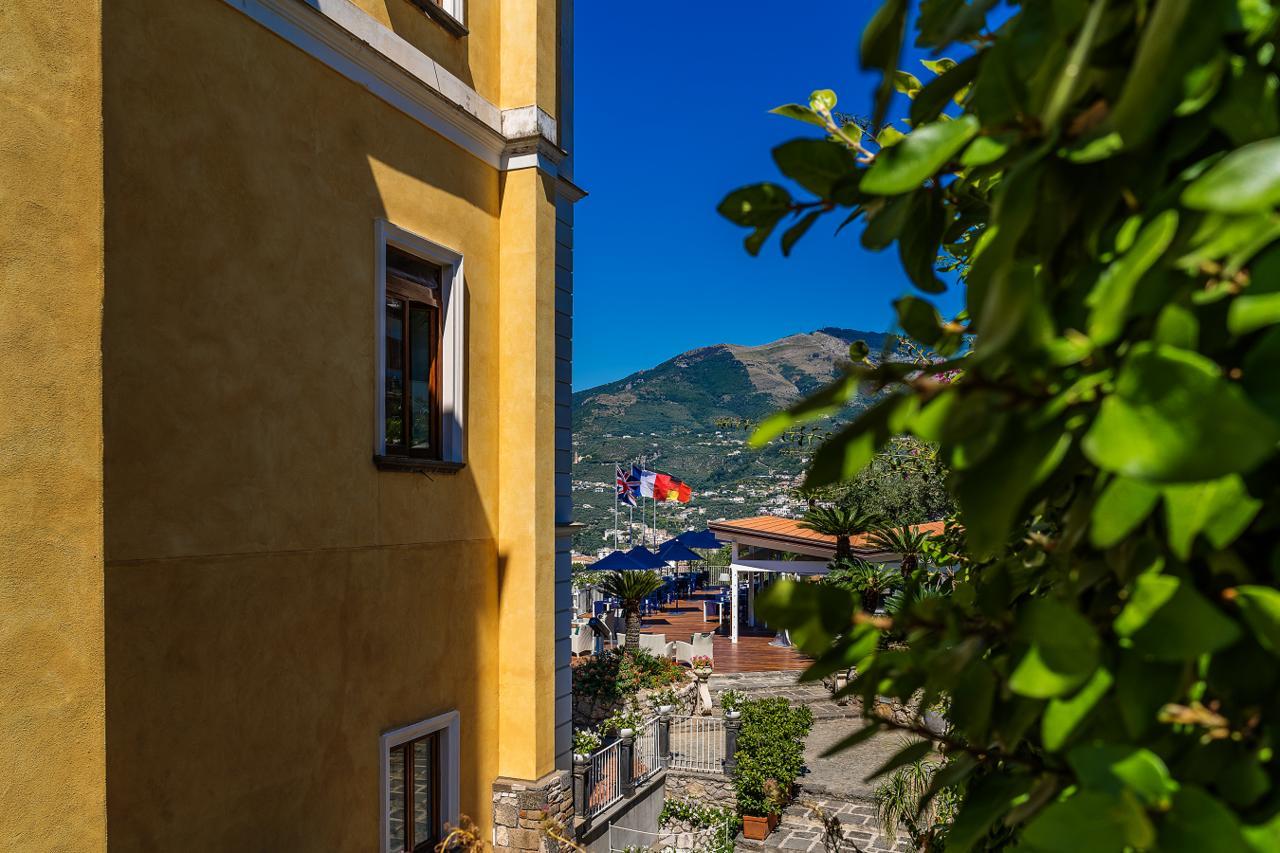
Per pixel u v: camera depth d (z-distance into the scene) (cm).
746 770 1366
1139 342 67
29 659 342
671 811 1418
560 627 953
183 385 558
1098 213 82
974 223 150
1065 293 84
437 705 805
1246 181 61
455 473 837
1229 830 60
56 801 349
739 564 2728
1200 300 65
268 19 624
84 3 373
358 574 711
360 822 707
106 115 510
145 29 534
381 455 725
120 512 517
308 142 661
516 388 905
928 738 105
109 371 511
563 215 974
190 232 563
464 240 852
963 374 70
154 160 539
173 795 548
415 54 777
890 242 113
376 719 729
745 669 2312
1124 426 55
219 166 585
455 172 839
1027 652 76
